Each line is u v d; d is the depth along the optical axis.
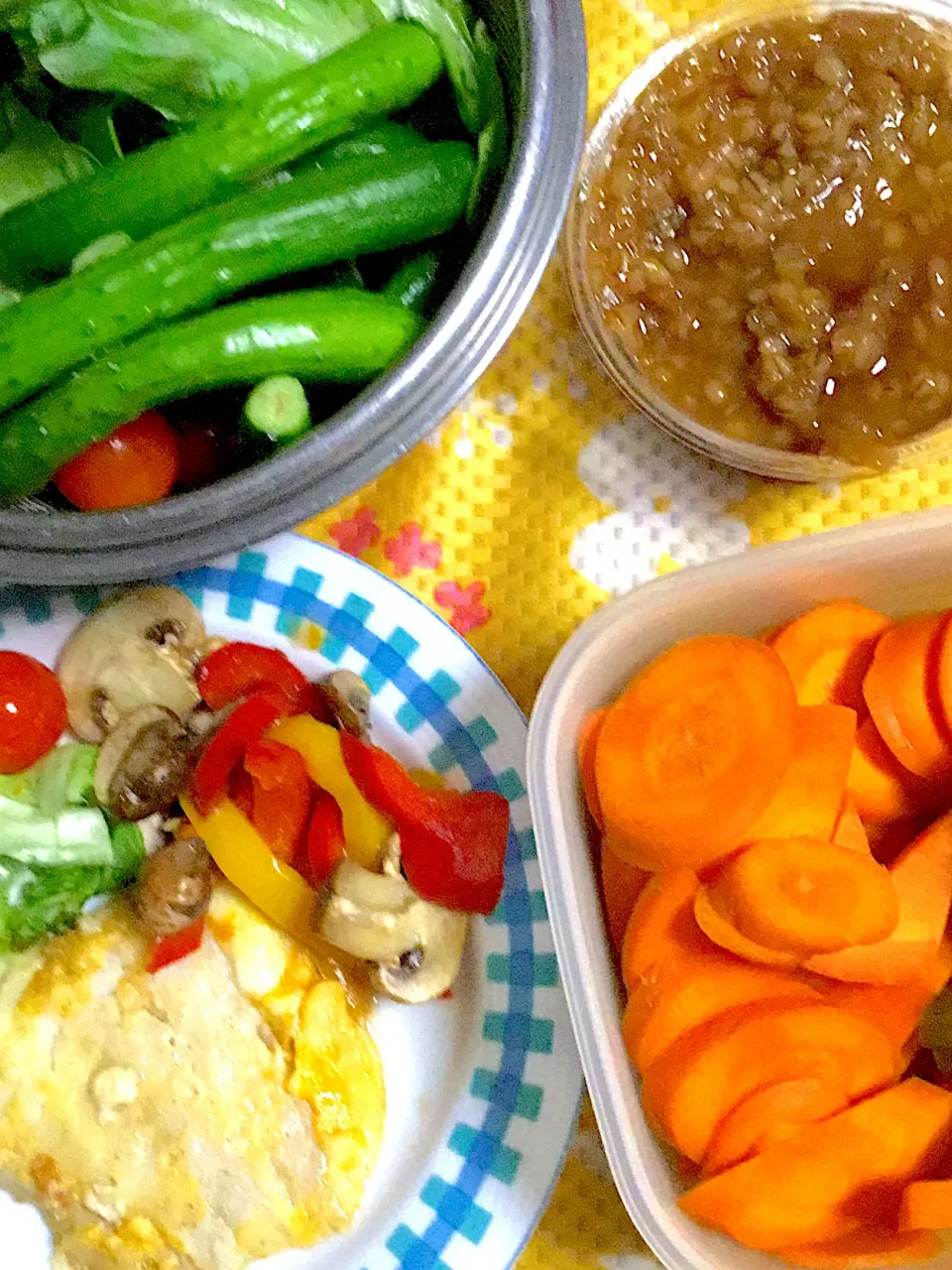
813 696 0.23
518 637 0.26
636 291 0.24
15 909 0.23
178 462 0.22
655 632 0.24
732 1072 0.21
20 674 0.23
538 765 0.22
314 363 0.20
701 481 0.26
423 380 0.20
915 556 0.23
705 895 0.22
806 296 0.23
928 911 0.22
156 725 0.23
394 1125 0.24
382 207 0.20
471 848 0.23
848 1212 0.21
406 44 0.20
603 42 0.26
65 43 0.20
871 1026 0.21
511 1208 0.23
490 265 0.19
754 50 0.24
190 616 0.24
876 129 0.24
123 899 0.24
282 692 0.24
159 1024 0.23
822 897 0.21
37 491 0.21
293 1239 0.22
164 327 0.19
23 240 0.20
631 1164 0.21
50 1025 0.23
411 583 0.26
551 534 0.26
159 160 0.19
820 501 0.26
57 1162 0.22
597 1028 0.21
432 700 0.24
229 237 0.19
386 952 0.23
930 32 0.24
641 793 0.22
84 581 0.20
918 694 0.22
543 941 0.23
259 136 0.19
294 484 0.20
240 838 0.23
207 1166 0.22
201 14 0.20
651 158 0.24
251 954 0.23
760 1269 0.21
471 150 0.21
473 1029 0.24
